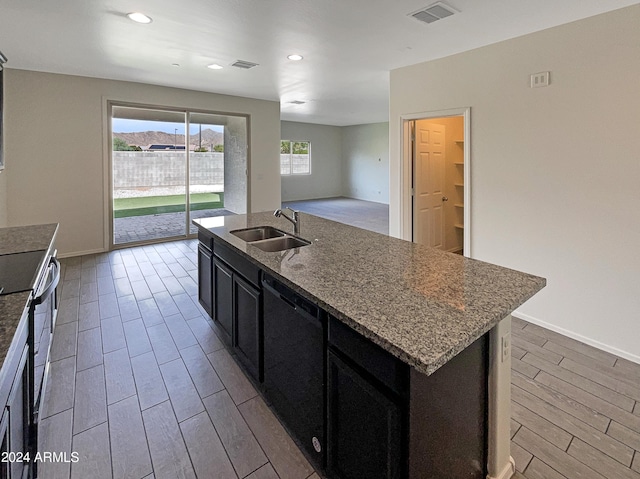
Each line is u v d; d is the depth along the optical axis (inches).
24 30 127.5
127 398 84.5
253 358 85.9
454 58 144.7
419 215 186.4
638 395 85.7
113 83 205.5
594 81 106.2
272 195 282.0
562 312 118.0
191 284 161.6
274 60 161.3
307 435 66.2
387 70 175.9
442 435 50.4
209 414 79.4
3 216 174.4
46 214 193.2
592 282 110.7
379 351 47.3
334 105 303.1
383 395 46.9
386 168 455.5
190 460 67.2
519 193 126.6
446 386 50.1
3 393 39.6
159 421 77.1
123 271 178.7
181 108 231.5
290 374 70.4
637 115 99.0
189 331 117.9
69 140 195.8
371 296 57.2
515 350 107.3
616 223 104.8
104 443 70.9
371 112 352.8
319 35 129.4
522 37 122.3
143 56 157.6
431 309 52.5
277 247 101.1
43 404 74.4
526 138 123.1
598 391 87.3
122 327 120.2
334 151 514.3
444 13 109.5
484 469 60.3
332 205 435.2
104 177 208.5
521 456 67.8
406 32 124.1
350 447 54.4
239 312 92.3
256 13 112.4
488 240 136.7
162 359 101.3
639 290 101.6
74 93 194.9
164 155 234.1
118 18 116.9
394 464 46.4
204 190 253.8
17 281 60.6
